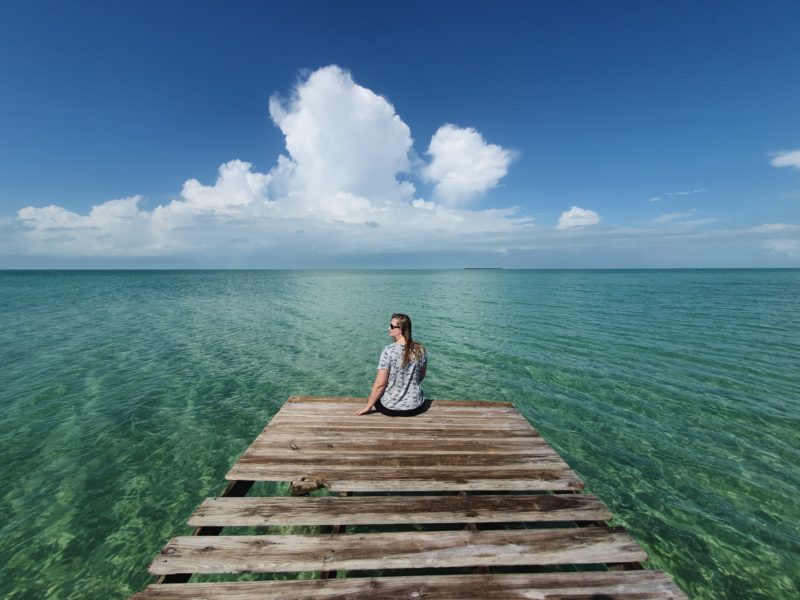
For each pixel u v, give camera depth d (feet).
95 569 15.84
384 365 21.04
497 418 22.49
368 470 16.57
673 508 20.25
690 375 42.86
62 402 34.01
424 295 159.12
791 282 255.29
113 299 131.23
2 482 21.80
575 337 63.67
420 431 20.56
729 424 30.45
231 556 11.50
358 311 101.81
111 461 24.31
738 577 15.84
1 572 15.51
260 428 29.45
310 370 45.09
